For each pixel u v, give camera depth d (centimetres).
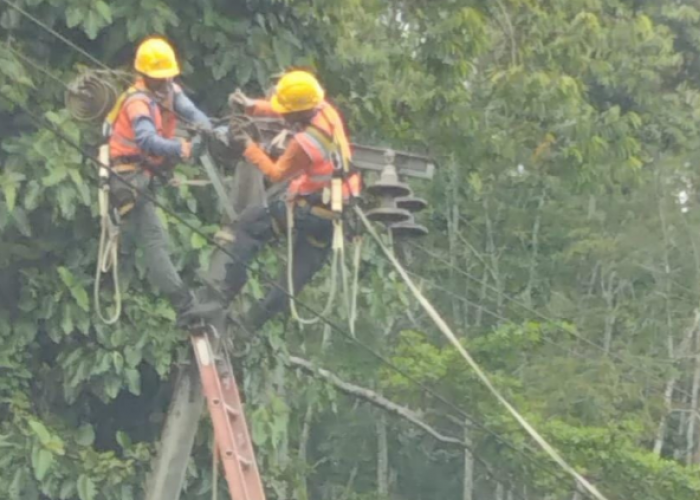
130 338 3028
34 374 3162
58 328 3028
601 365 4912
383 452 5438
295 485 3347
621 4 4688
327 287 3644
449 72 4116
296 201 2591
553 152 4366
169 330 3064
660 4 6191
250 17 3294
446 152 4272
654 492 4459
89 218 3070
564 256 5884
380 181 2828
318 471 5812
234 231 2653
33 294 3022
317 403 3684
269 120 2708
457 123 4141
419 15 4156
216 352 2616
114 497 3044
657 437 5319
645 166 5622
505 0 4328
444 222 5988
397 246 4541
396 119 4128
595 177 4381
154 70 2536
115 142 2530
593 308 5797
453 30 4075
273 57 3272
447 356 4488
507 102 4278
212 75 3312
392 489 5725
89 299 3034
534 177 5422
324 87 3653
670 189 5644
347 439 5612
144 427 3325
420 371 4484
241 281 2653
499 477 4550
